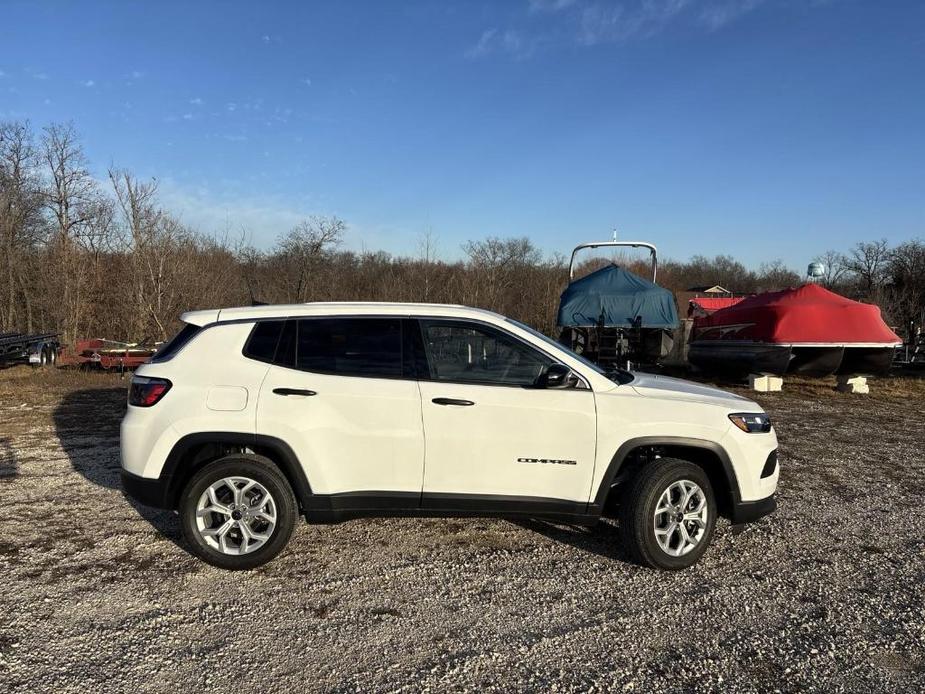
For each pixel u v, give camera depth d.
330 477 4.02
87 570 4.02
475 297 29.53
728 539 4.71
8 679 2.85
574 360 4.21
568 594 3.78
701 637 3.30
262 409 4.00
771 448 4.27
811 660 3.09
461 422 4.02
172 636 3.25
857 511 5.39
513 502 4.06
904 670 3.01
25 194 26.83
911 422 9.96
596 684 2.87
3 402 10.84
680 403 4.16
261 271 26.52
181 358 4.16
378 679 2.89
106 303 23.81
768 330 13.39
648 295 14.49
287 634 3.28
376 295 28.92
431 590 3.81
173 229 22.56
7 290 26.91
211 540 4.02
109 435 8.02
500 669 2.99
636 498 4.05
